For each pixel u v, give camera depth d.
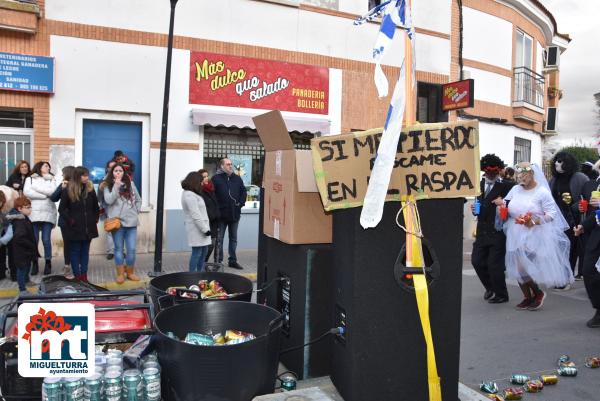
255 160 11.23
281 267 3.43
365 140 2.58
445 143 2.61
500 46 15.63
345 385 2.69
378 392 2.63
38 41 9.16
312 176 3.07
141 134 10.12
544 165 20.05
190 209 7.63
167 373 2.63
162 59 10.04
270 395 2.67
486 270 6.94
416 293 2.61
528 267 6.16
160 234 8.38
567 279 6.32
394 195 2.61
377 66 2.56
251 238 11.24
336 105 11.70
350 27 11.83
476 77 14.90
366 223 2.45
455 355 2.75
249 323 3.11
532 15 16.98
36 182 8.05
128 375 2.54
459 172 2.61
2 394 2.65
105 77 9.65
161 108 10.05
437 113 13.48
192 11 10.27
